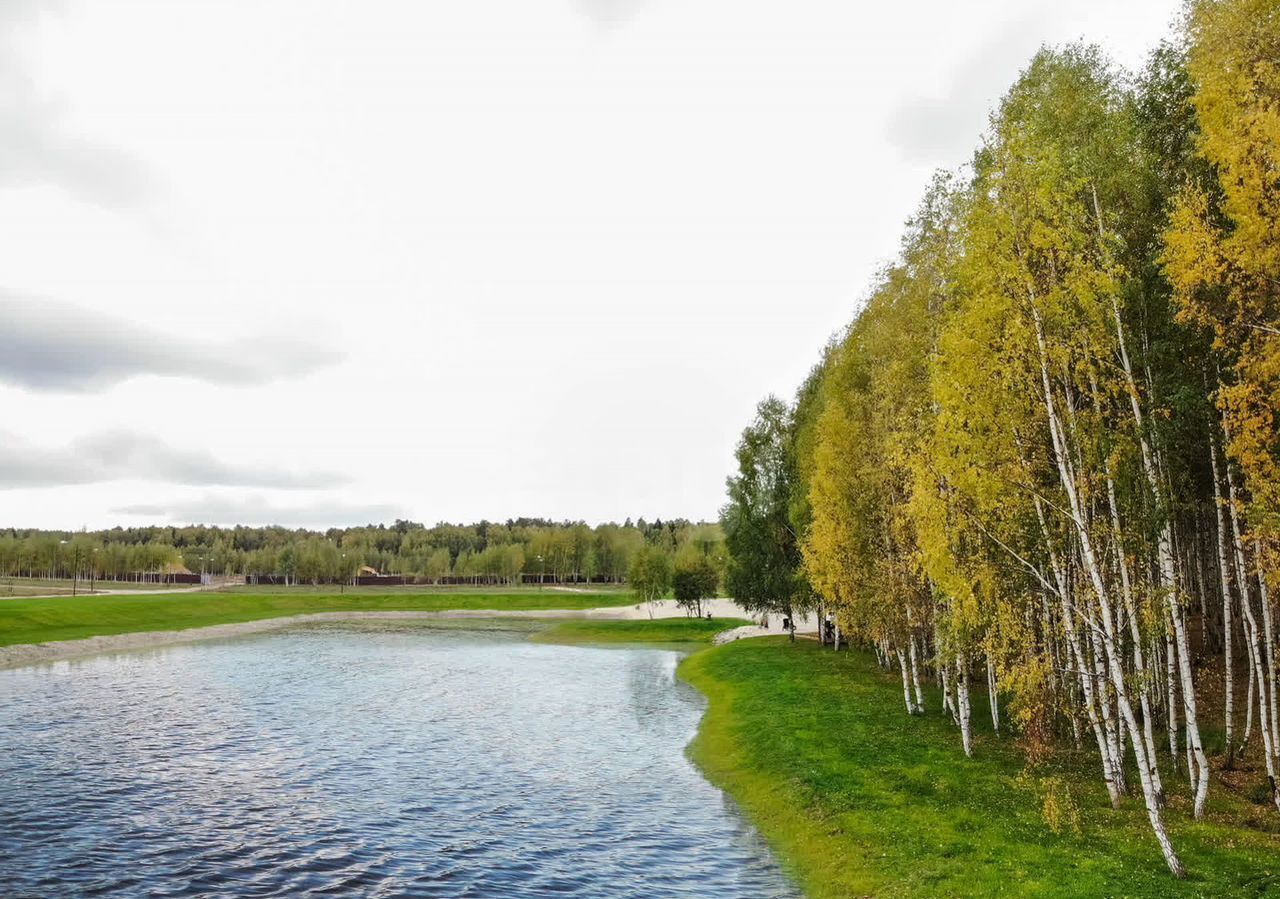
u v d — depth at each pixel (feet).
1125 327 79.87
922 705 128.47
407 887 70.64
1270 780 73.72
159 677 209.77
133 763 116.37
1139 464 78.23
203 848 80.43
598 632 344.49
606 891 69.62
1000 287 74.49
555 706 169.37
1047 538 75.36
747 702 148.15
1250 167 61.77
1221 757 93.61
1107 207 81.66
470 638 337.52
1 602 317.22
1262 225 61.21
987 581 79.46
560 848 81.00
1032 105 83.92
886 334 117.29
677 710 163.84
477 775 111.04
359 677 214.90
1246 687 115.75
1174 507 80.28
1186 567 132.57
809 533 183.11
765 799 93.61
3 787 102.53
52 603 328.29
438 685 200.95
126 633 300.61
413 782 107.24
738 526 245.45
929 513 85.66
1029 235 72.79
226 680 205.67
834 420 136.15
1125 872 61.77
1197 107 68.08
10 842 81.41
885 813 80.84
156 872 73.72
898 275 115.34
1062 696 103.81
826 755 102.83
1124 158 82.69
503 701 176.35
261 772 112.06
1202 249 65.31
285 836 84.48
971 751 101.96
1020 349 72.59
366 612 472.03
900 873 67.26
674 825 88.53
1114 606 81.41
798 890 69.21
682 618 374.63
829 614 191.01
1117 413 81.71
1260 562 66.13
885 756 100.83
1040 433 77.61
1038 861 65.46
